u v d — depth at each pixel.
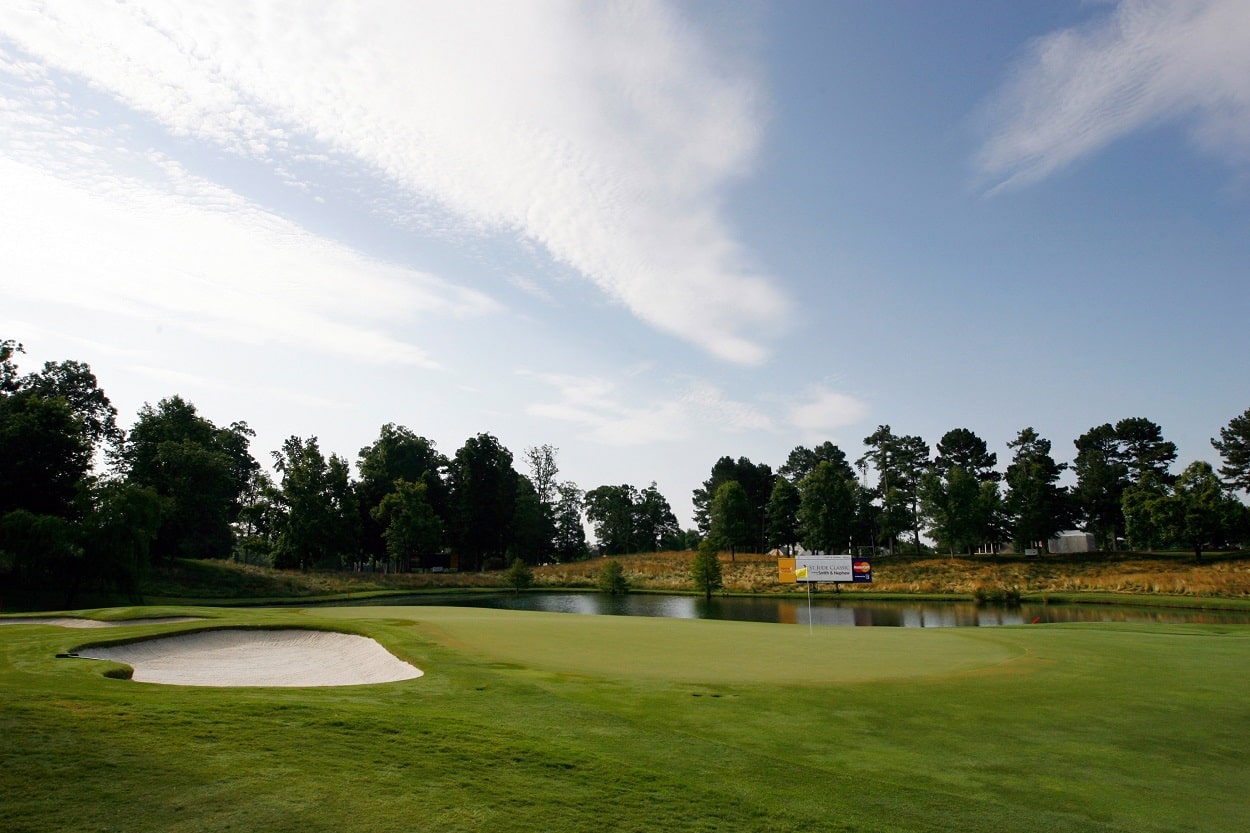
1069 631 29.56
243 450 102.94
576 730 11.23
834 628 30.67
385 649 19.89
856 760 10.64
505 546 116.19
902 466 113.00
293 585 68.31
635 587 84.44
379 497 98.50
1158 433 101.94
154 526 50.16
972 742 11.86
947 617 52.56
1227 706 14.59
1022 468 100.44
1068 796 9.51
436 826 7.07
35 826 6.38
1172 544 78.25
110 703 10.45
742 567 92.25
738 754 10.45
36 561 45.88
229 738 9.21
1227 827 8.67
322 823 6.92
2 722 9.05
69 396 69.75
